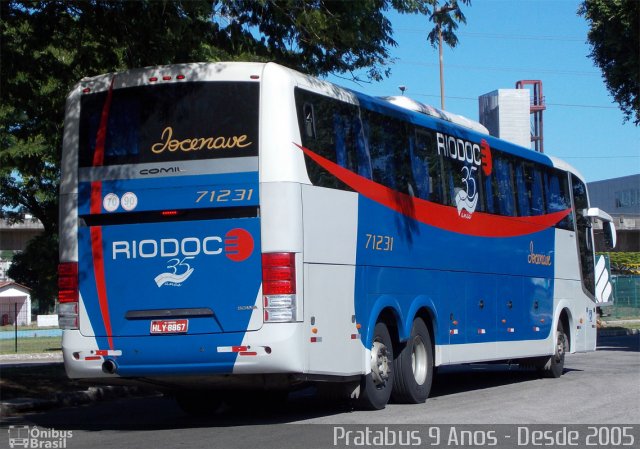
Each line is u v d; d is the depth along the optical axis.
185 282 10.48
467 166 15.05
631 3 25.38
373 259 12.06
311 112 10.93
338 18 14.15
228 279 10.34
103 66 15.25
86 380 11.11
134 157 10.80
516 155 16.94
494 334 15.55
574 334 18.84
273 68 10.57
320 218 10.87
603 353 25.36
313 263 10.65
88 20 14.50
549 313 17.77
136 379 10.84
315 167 10.86
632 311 51.06
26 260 29.48
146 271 10.63
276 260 10.23
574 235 19.30
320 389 11.83
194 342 10.37
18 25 14.62
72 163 11.08
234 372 10.32
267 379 10.59
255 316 10.23
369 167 12.15
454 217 14.45
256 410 13.33
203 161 10.54
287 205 10.30
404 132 13.24
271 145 10.38
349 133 11.77
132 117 10.90
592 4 26.52
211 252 10.43
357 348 11.56
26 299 63.56
